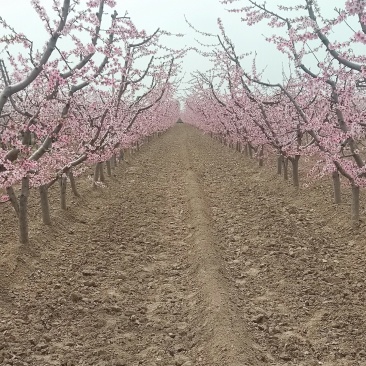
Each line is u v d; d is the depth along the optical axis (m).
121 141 13.80
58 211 10.34
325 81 8.28
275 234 9.24
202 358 4.75
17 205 7.95
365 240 8.38
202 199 12.02
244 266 7.73
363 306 6.06
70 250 8.30
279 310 6.07
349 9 5.79
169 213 11.38
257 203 12.23
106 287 6.75
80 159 8.73
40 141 9.17
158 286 6.91
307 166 17.88
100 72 7.85
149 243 8.95
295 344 5.15
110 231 9.56
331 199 11.62
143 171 18.39
